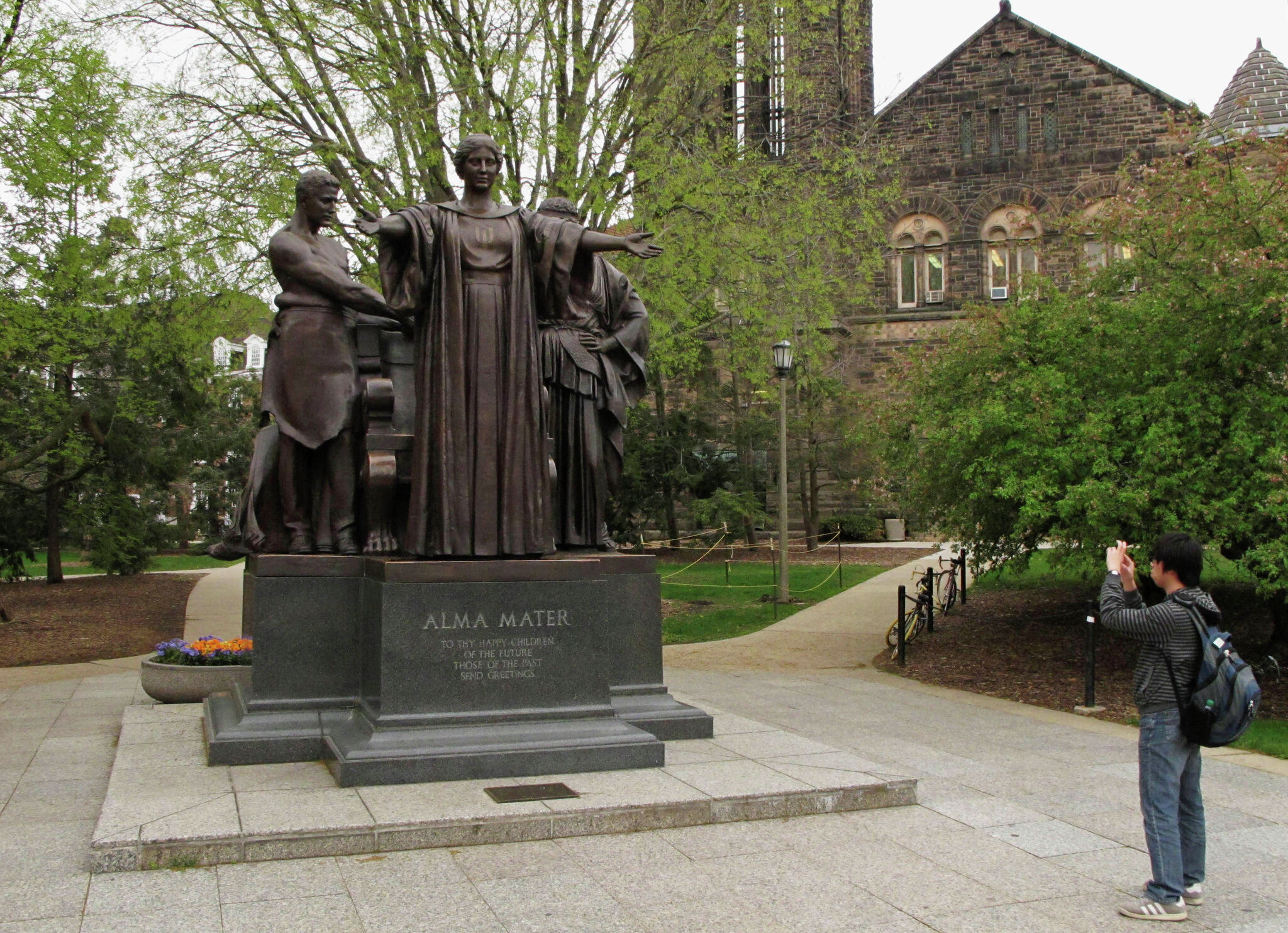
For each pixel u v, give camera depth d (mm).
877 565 30812
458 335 7219
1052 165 42375
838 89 28750
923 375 16031
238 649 10203
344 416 7875
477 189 7492
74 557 47375
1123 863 5758
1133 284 15641
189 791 6227
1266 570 12078
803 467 37062
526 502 7301
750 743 7844
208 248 16859
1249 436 12023
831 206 19922
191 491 47625
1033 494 12500
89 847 5664
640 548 31391
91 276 17438
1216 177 13273
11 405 23859
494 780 6566
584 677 7125
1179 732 5039
